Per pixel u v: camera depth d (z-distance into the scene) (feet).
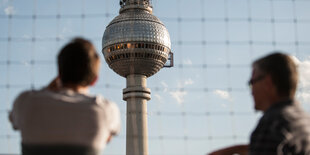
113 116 29.94
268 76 30.04
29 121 28.17
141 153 397.80
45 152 27.73
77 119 28.35
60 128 27.96
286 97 29.73
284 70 29.66
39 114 28.22
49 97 28.73
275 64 29.89
